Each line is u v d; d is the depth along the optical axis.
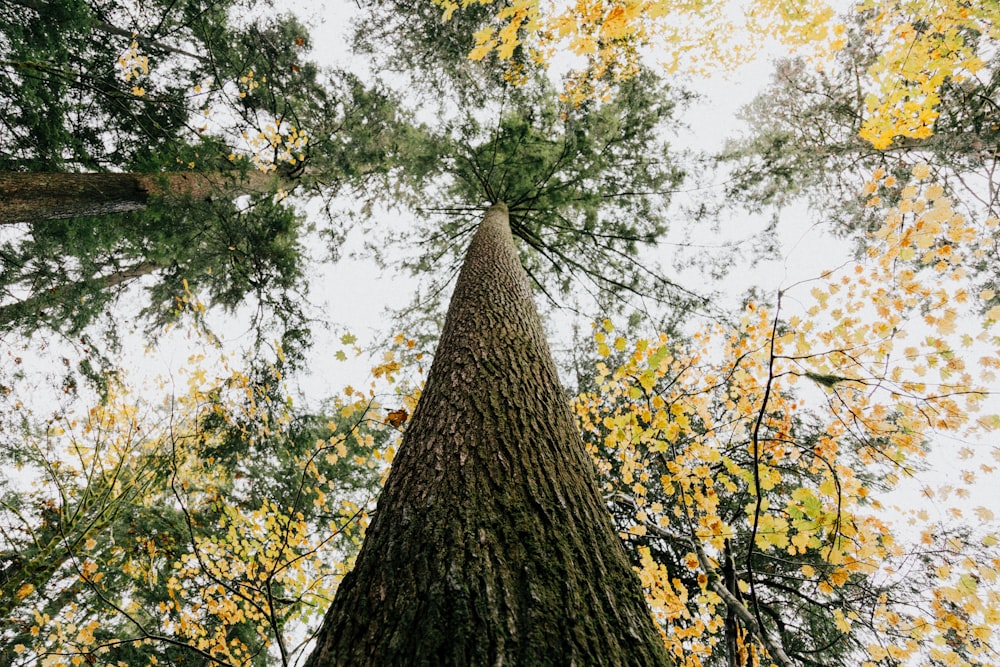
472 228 7.42
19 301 4.69
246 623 5.62
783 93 6.98
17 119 4.14
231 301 6.08
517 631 0.82
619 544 1.24
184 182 4.76
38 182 3.81
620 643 0.87
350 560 3.38
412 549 1.03
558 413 1.73
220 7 4.99
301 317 5.88
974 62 2.34
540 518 1.13
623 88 6.15
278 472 6.71
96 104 4.68
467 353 2.04
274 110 5.87
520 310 2.65
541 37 2.94
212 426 5.64
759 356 3.29
